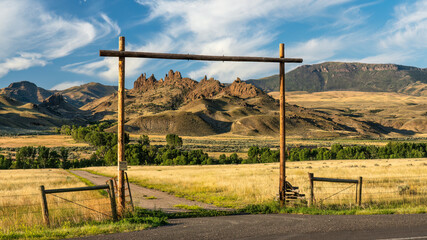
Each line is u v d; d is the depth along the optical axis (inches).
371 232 327.9
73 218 471.8
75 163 4042.8
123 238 336.8
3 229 405.4
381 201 585.6
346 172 1444.4
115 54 525.0
